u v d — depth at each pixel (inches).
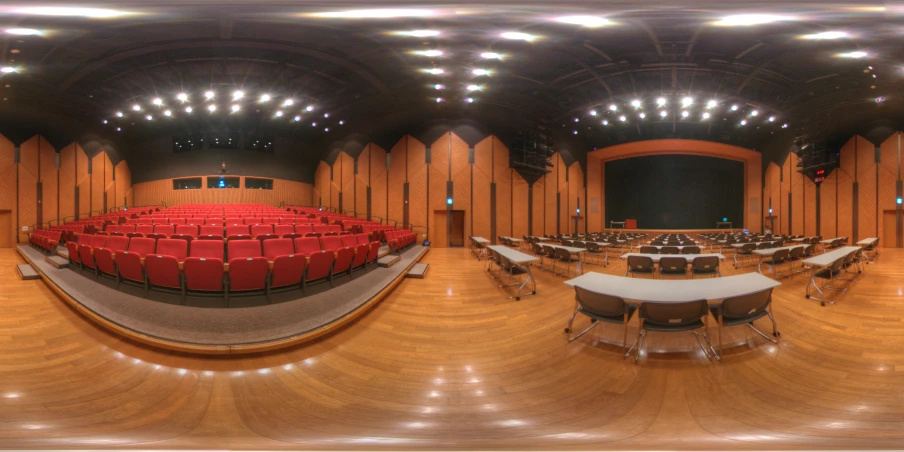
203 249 164.9
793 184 535.2
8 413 77.1
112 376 94.0
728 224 680.4
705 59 317.1
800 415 75.9
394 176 506.3
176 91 382.9
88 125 494.0
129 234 202.5
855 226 462.6
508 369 99.2
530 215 525.7
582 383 91.0
